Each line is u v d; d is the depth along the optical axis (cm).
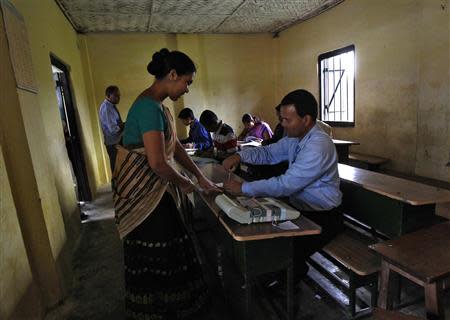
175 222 154
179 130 572
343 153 362
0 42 161
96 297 204
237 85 598
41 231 184
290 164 179
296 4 440
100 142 525
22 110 171
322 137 159
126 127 144
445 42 295
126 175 144
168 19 471
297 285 195
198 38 566
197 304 167
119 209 149
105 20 455
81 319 183
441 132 308
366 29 397
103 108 414
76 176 407
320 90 503
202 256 250
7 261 144
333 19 455
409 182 197
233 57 588
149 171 144
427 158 325
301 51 539
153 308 155
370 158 383
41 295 188
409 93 345
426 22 311
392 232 185
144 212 145
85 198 414
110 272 235
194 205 304
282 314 175
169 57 137
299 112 158
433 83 311
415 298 186
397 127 366
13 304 144
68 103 391
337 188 172
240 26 537
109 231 314
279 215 141
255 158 195
